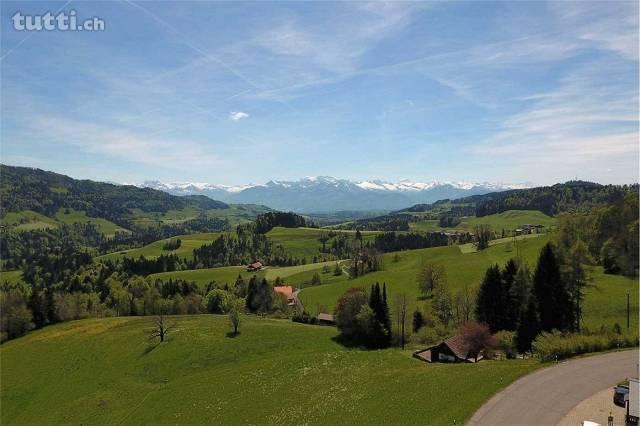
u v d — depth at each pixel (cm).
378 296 10925
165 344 11044
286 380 8019
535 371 5609
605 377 5262
